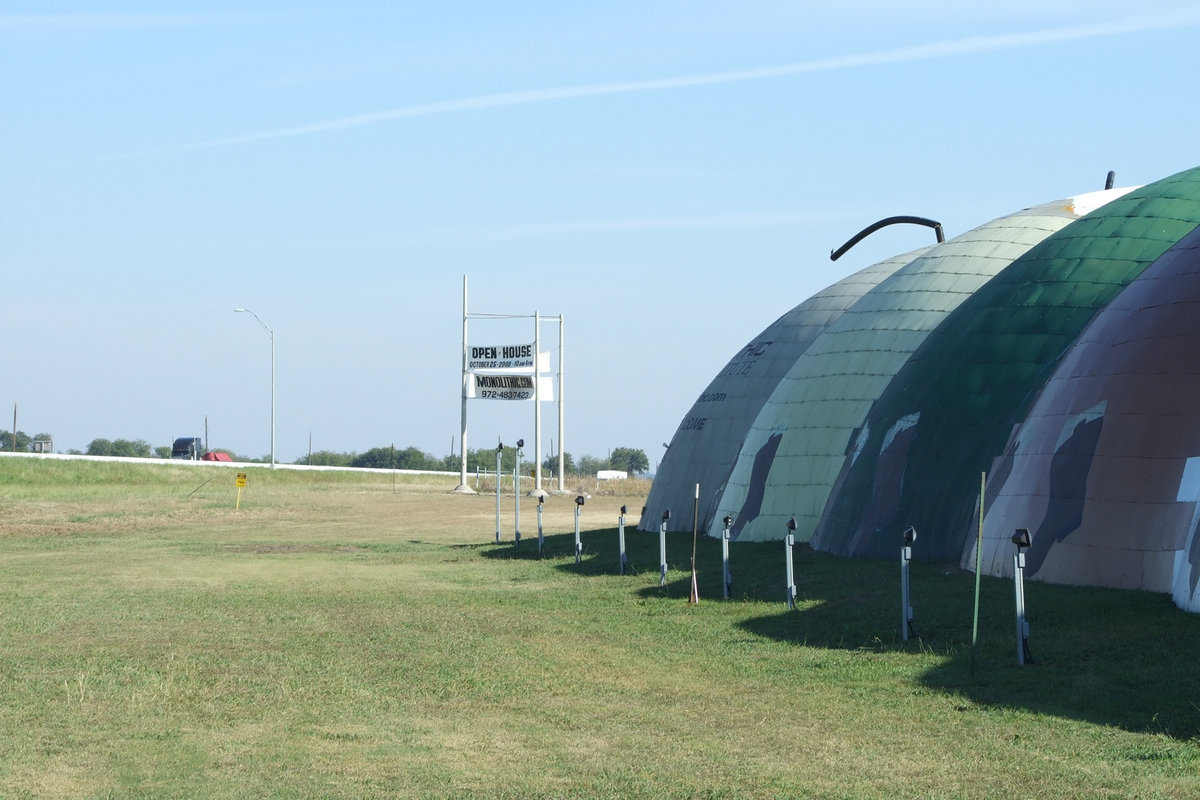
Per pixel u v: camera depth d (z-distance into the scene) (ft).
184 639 63.52
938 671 50.29
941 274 109.50
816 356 113.19
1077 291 87.35
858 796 34.01
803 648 57.21
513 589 85.51
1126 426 68.18
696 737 41.14
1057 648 51.78
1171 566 62.18
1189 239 74.69
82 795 34.86
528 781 36.01
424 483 340.39
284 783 36.01
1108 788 33.91
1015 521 71.82
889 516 86.48
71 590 86.79
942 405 87.71
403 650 59.26
